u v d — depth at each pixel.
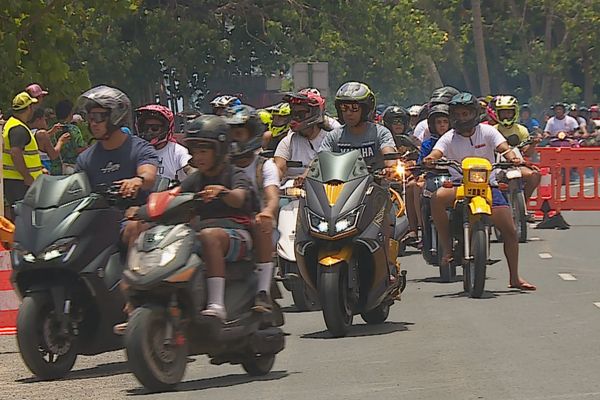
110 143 27.38
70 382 26.53
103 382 26.42
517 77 185.62
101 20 107.88
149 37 116.50
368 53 135.12
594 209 71.12
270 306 25.86
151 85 122.31
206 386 25.38
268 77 128.25
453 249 39.81
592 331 31.27
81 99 27.08
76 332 26.69
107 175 27.31
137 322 23.52
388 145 33.81
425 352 28.61
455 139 39.28
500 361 27.12
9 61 56.28
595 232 61.34
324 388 24.66
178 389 25.00
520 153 54.53
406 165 38.84
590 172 83.75
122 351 31.30
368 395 23.75
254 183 26.23
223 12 122.44
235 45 124.50
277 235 31.55
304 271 31.77
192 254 23.97
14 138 42.59
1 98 56.66
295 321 35.12
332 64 134.38
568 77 178.75
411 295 39.47
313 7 127.50
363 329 32.75
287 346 30.45
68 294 26.19
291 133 37.56
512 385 24.34
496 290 40.22
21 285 26.28
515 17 174.75
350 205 30.61
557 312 34.88
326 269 30.86
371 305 31.81
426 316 34.75
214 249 24.34
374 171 32.06
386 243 31.38
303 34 125.00
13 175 42.84
